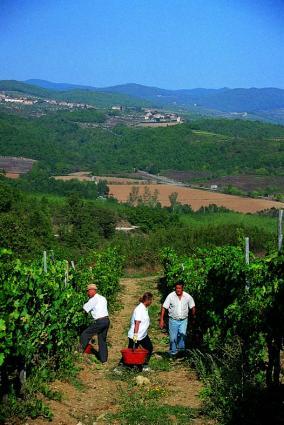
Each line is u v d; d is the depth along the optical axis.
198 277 14.35
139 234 70.06
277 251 9.24
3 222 33.78
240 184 143.12
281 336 8.16
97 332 11.49
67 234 57.97
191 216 91.19
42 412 7.76
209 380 8.92
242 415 7.55
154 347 13.18
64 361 10.22
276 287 8.25
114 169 182.38
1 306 8.21
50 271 11.99
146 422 7.78
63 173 161.38
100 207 71.06
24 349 8.48
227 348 9.40
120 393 9.25
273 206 103.94
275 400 7.87
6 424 7.29
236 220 81.81
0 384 7.96
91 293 11.59
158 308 19.69
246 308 8.96
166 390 9.26
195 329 12.96
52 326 10.02
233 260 11.48
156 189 124.88
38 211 48.66
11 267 9.53
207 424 7.61
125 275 34.34
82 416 8.05
